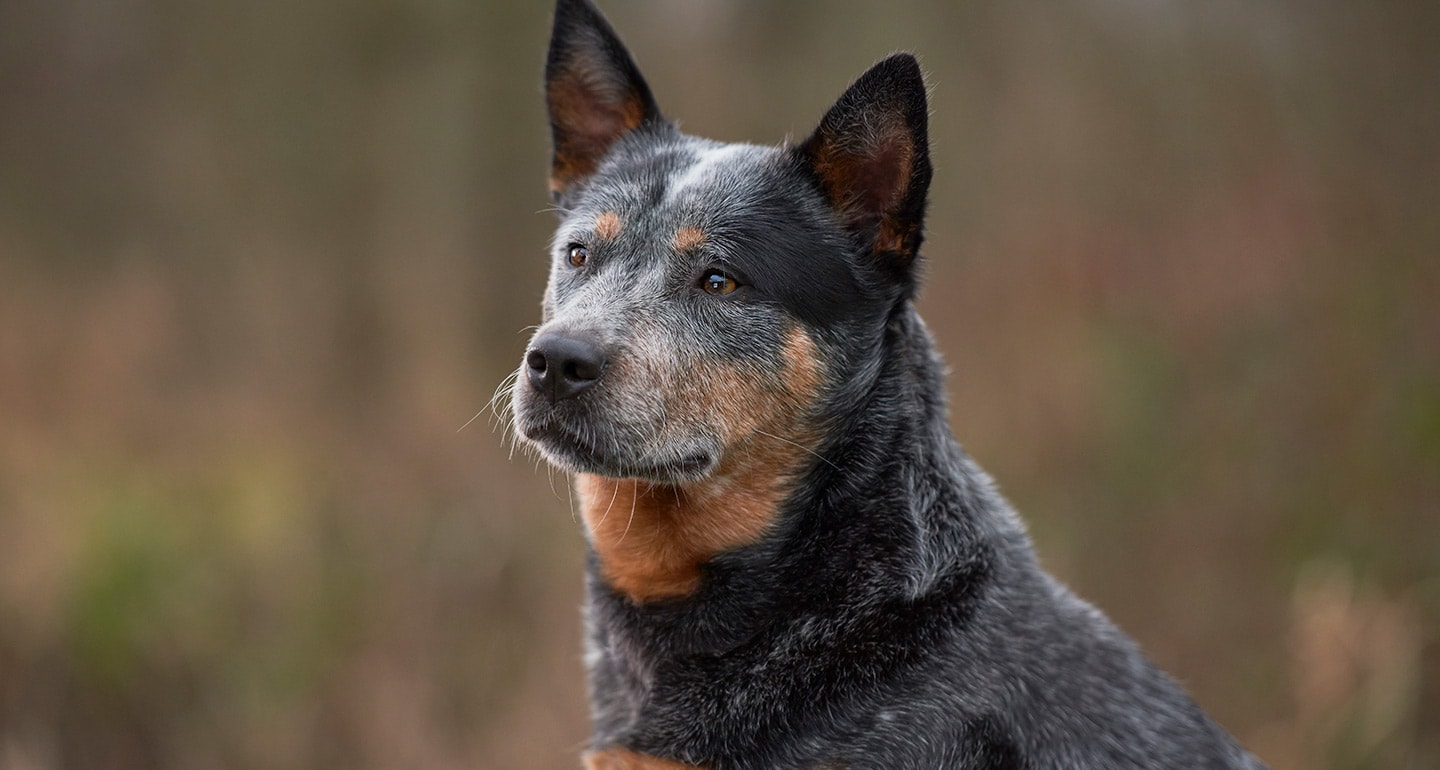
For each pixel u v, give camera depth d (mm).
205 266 19125
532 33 17484
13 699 12281
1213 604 12484
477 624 12508
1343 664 9992
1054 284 16156
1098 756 5902
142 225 20062
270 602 12844
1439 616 10789
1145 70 17875
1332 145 16656
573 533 13242
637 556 6316
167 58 19734
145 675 12438
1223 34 17703
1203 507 13266
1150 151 17422
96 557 13062
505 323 17516
